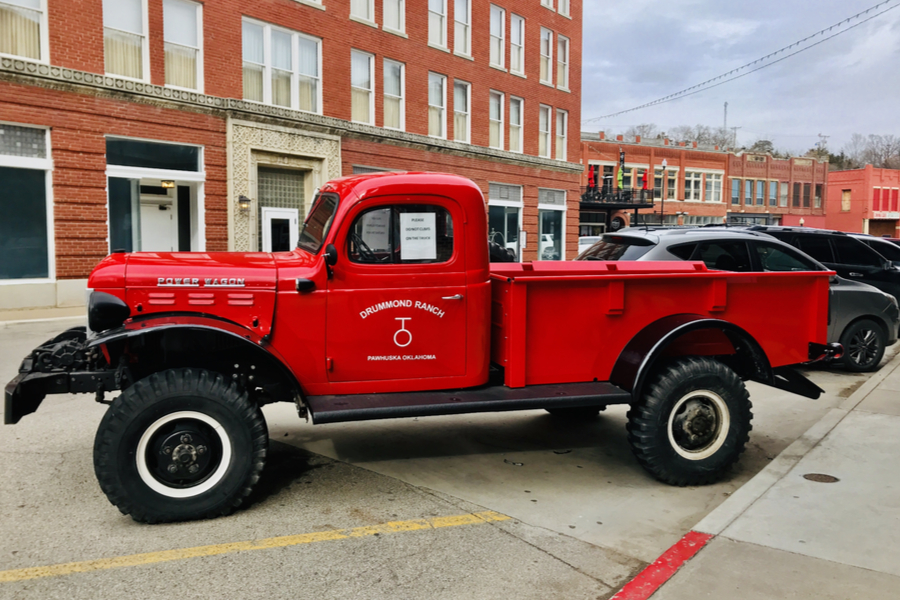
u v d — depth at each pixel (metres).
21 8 13.23
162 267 4.10
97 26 14.15
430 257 4.35
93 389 4.09
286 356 4.20
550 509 4.21
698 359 4.60
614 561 3.51
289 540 3.68
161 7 15.16
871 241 11.56
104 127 14.34
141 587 3.14
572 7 28.44
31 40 13.41
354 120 20.06
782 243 7.59
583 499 4.39
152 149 15.34
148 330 3.79
